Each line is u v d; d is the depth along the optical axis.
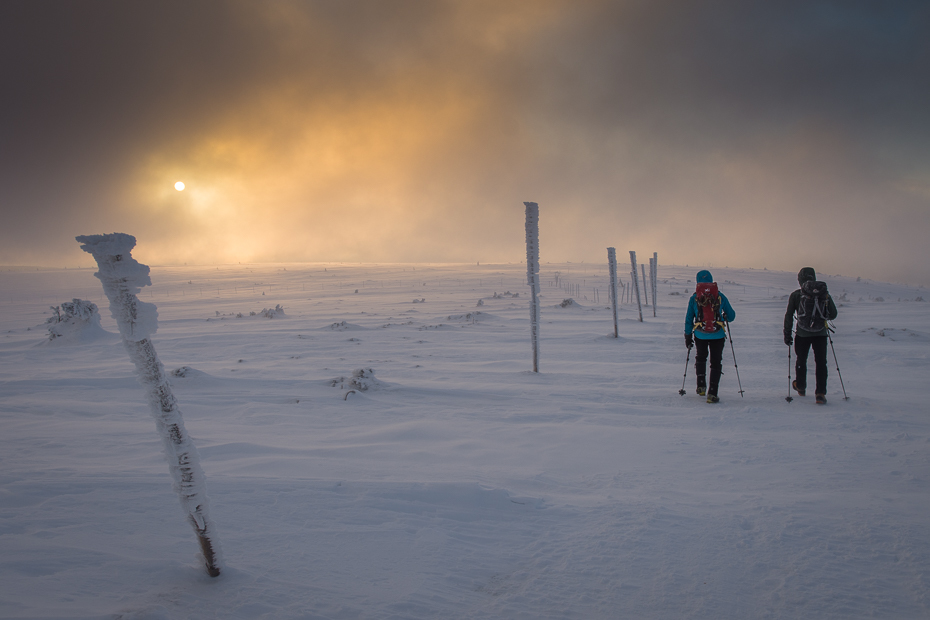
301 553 3.20
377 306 35.09
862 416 7.05
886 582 2.93
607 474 5.00
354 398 8.61
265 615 2.50
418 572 3.02
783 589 2.87
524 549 3.36
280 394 9.22
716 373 8.21
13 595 2.54
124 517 3.71
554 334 18.89
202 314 33.38
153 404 2.72
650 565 3.14
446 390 9.26
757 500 4.18
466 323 23.36
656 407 7.96
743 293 40.91
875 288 49.00
